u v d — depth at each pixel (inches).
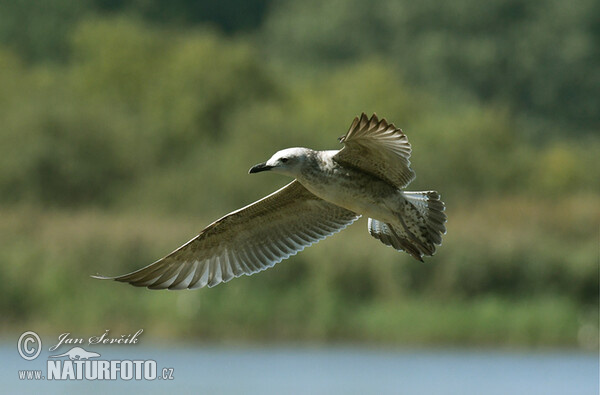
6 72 1894.7
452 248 1064.2
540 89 2608.3
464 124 1775.3
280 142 1619.1
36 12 2588.6
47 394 756.6
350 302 1030.4
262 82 1937.7
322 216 495.2
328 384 805.2
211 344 973.8
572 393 778.2
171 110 1839.3
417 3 2721.5
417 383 813.9
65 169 1585.9
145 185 1595.7
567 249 1125.7
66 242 1080.2
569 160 1803.6
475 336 1011.3
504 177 1696.6
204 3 2896.2
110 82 1971.0
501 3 2664.9
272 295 1010.7
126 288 1012.5
